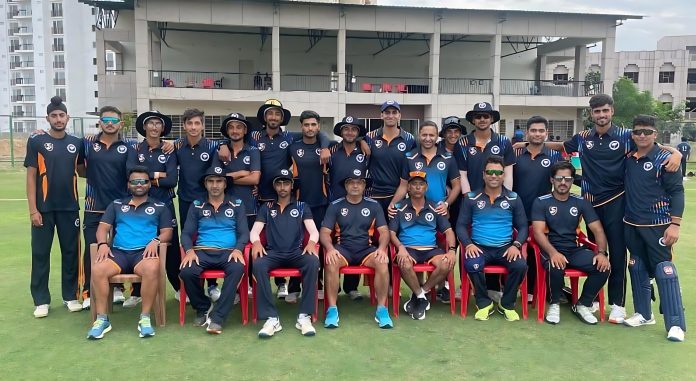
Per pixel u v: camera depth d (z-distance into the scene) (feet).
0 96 173.78
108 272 13.67
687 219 32.01
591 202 15.16
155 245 14.20
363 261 15.10
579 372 11.35
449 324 14.53
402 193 16.44
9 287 17.52
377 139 16.94
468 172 16.66
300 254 14.60
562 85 90.22
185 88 72.69
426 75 90.89
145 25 70.18
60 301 16.39
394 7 74.54
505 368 11.55
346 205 15.51
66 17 165.99
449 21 77.10
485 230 15.46
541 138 15.98
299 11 73.51
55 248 23.84
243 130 16.03
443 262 14.99
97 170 15.29
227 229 14.83
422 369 11.47
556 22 78.84
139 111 71.56
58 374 11.19
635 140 13.73
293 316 15.33
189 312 15.64
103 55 77.36
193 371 11.36
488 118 16.06
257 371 11.35
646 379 11.01
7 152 86.02
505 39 88.63
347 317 15.11
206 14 71.10
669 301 13.55
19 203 37.06
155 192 15.88
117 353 12.38
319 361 11.90
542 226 15.26
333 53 88.12
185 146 16.14
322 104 76.38
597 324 14.56
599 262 14.44
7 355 12.20
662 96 155.22
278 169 16.75
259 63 85.66
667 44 171.53
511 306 14.99
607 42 80.28
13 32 172.96
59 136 15.01
